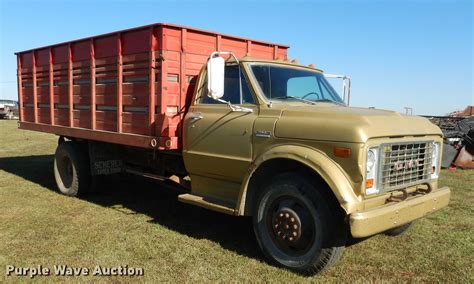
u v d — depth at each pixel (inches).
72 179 294.5
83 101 277.3
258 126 183.2
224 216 250.4
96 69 262.8
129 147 275.1
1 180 351.9
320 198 161.9
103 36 253.8
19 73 350.3
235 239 209.9
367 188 155.5
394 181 166.7
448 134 446.3
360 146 152.3
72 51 284.2
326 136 160.4
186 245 199.9
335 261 164.2
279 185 172.7
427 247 200.8
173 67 219.5
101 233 215.0
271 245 178.4
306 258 166.2
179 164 247.4
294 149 166.9
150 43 220.4
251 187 185.9
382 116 167.9
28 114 344.2
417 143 177.0
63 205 271.3
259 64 204.1
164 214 253.0
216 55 191.2
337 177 154.3
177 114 221.0
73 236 210.1
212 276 166.7
